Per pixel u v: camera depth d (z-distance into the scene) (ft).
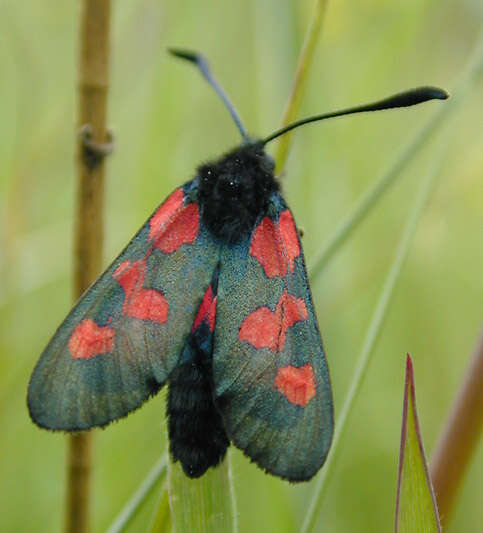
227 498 0.39
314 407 0.40
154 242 0.41
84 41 0.41
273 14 0.49
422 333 0.53
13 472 0.50
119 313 0.40
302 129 0.49
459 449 0.40
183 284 0.41
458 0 0.55
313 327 0.41
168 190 0.52
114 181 0.55
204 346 0.40
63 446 0.51
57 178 0.54
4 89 0.55
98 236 0.42
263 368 0.40
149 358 0.40
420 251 0.53
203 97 0.55
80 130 0.41
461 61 0.55
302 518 0.47
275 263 0.41
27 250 0.51
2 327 0.50
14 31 0.52
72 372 0.40
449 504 0.40
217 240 0.41
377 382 0.52
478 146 0.53
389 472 0.51
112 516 0.49
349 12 0.53
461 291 0.55
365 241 0.53
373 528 0.50
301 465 0.39
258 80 0.49
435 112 0.44
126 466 0.50
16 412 0.51
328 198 0.52
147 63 0.54
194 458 0.39
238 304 0.41
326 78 0.52
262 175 0.41
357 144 0.54
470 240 0.55
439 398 0.53
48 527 0.49
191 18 0.55
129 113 0.55
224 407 0.40
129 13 0.54
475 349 0.40
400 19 0.55
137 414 0.51
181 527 0.39
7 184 0.54
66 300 0.54
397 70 0.55
